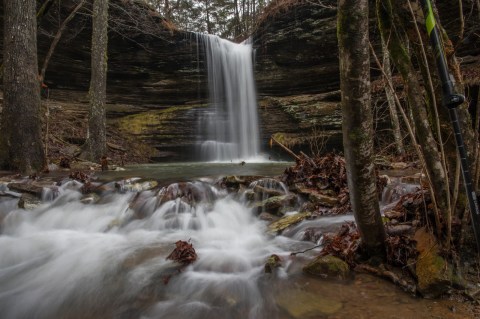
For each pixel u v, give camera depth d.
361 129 2.24
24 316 2.61
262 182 5.26
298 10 14.25
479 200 2.41
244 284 2.79
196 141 15.10
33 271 3.30
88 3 13.10
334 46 13.88
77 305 2.68
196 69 16.05
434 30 1.73
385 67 8.25
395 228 3.03
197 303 2.55
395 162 8.17
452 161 2.58
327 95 13.61
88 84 14.76
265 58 15.52
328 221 3.91
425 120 2.58
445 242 2.52
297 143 13.31
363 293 2.47
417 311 2.20
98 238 4.08
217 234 4.14
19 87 6.93
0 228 4.39
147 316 2.45
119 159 11.95
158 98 16.02
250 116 15.51
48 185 5.32
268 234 3.93
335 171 4.95
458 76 2.50
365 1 2.01
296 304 2.41
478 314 2.10
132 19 13.99
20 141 6.88
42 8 10.80
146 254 3.52
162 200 4.80
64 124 12.08
